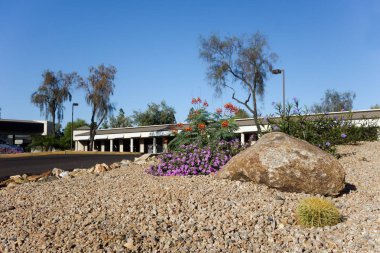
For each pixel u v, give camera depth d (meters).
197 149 11.00
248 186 8.20
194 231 6.15
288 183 8.08
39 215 7.05
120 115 68.75
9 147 28.81
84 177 10.73
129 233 6.00
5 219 6.93
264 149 8.39
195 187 8.20
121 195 7.92
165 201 7.37
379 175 10.07
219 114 12.73
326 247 5.62
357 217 6.70
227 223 6.41
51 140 47.12
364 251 5.37
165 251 5.55
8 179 12.12
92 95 45.62
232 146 11.34
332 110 51.62
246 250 5.63
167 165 10.67
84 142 57.03
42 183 10.27
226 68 40.44
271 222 6.47
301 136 12.38
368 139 16.59
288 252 5.52
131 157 20.70
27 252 5.60
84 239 5.86
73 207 7.37
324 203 6.50
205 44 40.94
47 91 51.31
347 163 11.54
